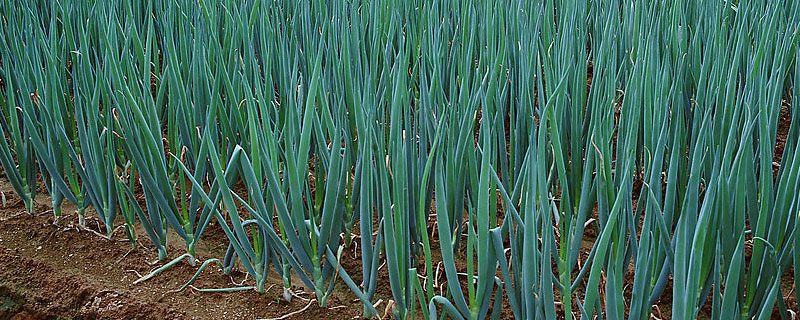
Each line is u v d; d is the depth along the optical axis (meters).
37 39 2.71
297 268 1.79
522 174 1.73
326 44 2.75
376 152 1.77
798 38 2.56
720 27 2.65
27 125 2.02
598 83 2.10
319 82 1.80
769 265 1.49
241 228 1.75
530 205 1.34
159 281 2.04
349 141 1.99
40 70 2.22
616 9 2.72
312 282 1.86
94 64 2.71
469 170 1.78
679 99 1.82
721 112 1.94
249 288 1.96
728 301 1.36
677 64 2.40
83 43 2.19
